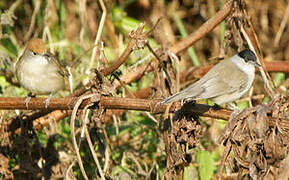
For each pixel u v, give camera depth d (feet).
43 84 32.22
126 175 32.37
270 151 22.99
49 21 48.55
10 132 31.78
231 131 23.27
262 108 23.22
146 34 27.61
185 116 26.04
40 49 31.30
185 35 50.31
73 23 50.16
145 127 37.19
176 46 35.06
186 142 26.50
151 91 35.42
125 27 47.44
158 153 35.73
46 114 31.17
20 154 31.40
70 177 30.35
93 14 50.47
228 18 31.99
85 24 48.21
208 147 35.94
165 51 33.12
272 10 54.49
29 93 36.19
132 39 27.35
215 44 51.78
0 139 31.24
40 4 48.85
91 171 32.89
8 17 35.86
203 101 40.45
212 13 53.36
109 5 41.50
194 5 54.03
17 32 49.96
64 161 33.37
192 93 25.14
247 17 32.32
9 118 32.78
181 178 28.07
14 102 27.48
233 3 31.73
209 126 37.01
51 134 32.91
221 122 37.42
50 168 32.24
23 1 50.72
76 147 26.55
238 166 24.21
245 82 30.78
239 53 31.89
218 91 29.43
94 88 27.61
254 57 31.53
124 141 38.42
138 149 36.96
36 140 31.81
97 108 26.96
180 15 54.70
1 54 37.93
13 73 38.45
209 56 52.44
